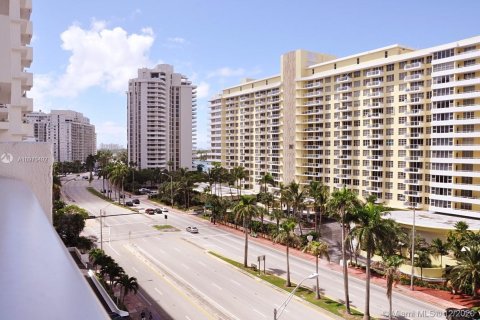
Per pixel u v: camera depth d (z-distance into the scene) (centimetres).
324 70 9638
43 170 1012
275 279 4962
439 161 7025
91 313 196
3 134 3069
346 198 4300
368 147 8400
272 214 6962
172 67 18200
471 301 4250
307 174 9888
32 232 349
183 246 6581
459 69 6738
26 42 4094
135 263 5569
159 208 10325
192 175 11462
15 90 3188
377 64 8200
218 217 8550
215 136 14250
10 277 230
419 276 4856
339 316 3841
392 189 7981
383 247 3706
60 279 240
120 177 11375
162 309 3984
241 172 10644
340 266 5591
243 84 12838
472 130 6631
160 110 17250
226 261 5719
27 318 177
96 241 6750
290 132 10469
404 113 7719
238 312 3944
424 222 6184
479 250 4316
